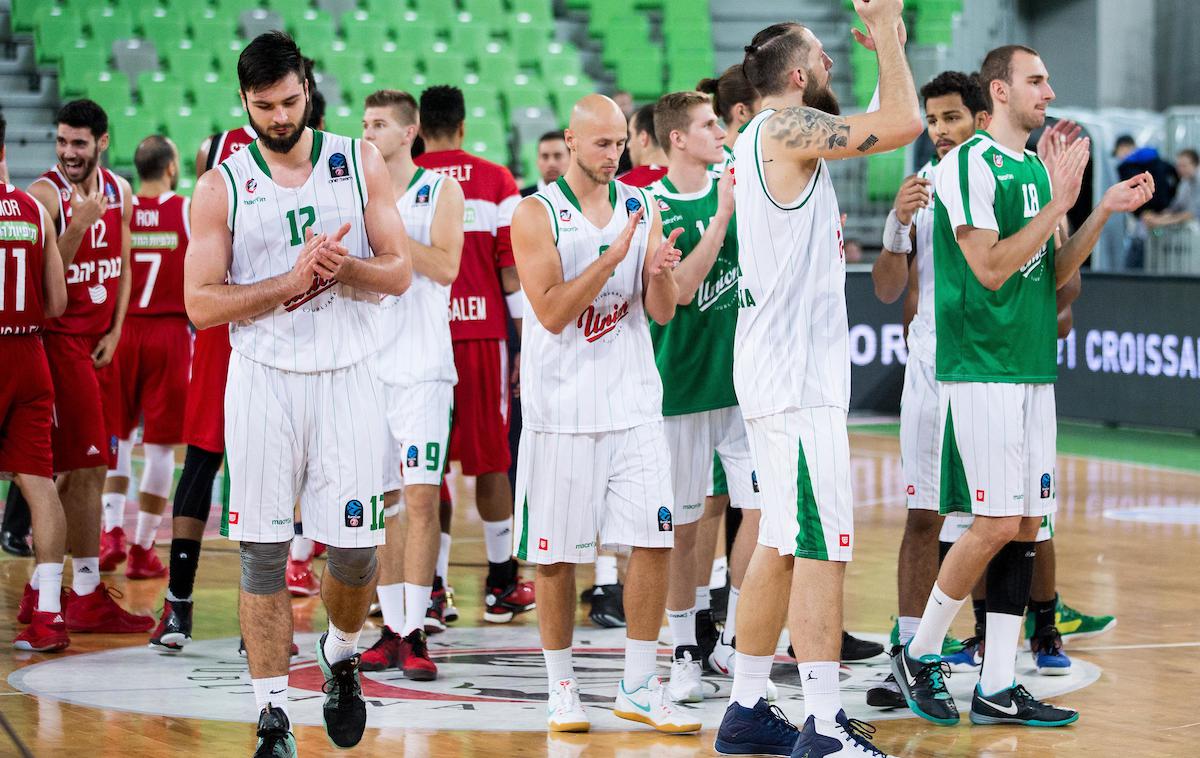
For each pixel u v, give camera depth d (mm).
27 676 8859
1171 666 9148
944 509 7848
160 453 12031
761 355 6996
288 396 6680
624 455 7633
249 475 6625
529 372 7668
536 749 7266
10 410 9484
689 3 33156
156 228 11812
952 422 7777
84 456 10195
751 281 7035
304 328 6680
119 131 28141
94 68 28953
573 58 32031
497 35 32094
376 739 7445
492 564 10797
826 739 6727
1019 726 7797
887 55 6684
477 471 10664
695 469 8578
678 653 8453
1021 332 7711
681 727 7582
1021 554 7812
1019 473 7660
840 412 6918
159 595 11500
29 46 29500
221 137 9875
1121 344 21703
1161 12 33969
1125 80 34250
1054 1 34938
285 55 6461
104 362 10609
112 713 7953
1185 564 12664
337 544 6738
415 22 31594
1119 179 24594
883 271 8930
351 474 6758
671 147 8875
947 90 8906
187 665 9211
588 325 7602
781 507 6980
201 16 30484
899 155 28516
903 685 7934
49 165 27578
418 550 9016
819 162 6988
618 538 7621
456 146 10867
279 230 6656
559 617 7633
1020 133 7898
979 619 9281
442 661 9367
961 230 7633
